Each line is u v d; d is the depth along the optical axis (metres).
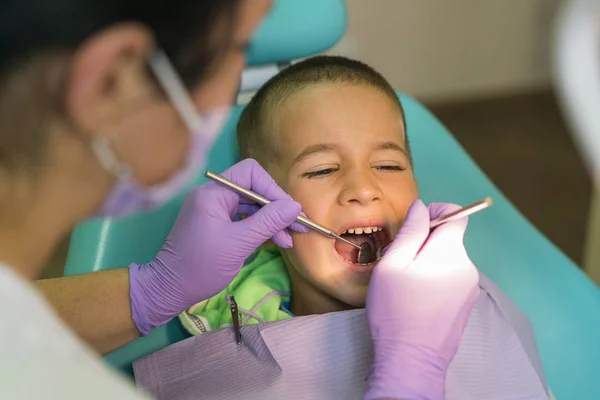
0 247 0.47
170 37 0.44
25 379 0.40
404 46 2.29
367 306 0.76
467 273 0.77
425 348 0.70
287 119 1.01
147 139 0.48
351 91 1.01
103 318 0.85
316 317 0.88
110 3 0.40
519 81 2.47
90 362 0.44
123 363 0.96
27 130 0.43
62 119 0.44
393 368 0.69
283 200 0.88
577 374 0.99
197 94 0.49
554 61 0.44
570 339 1.02
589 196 2.00
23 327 0.42
